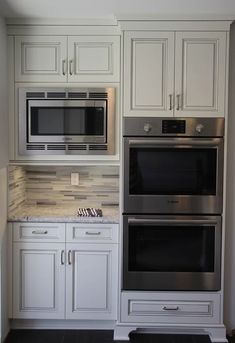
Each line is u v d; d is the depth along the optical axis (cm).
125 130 290
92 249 303
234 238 309
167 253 295
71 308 306
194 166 291
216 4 262
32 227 304
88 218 303
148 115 291
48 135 304
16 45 301
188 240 295
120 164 296
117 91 301
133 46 288
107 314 305
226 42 286
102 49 300
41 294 306
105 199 355
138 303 297
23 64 302
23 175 350
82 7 268
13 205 320
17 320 314
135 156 291
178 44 287
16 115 305
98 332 310
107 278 304
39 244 304
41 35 300
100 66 301
